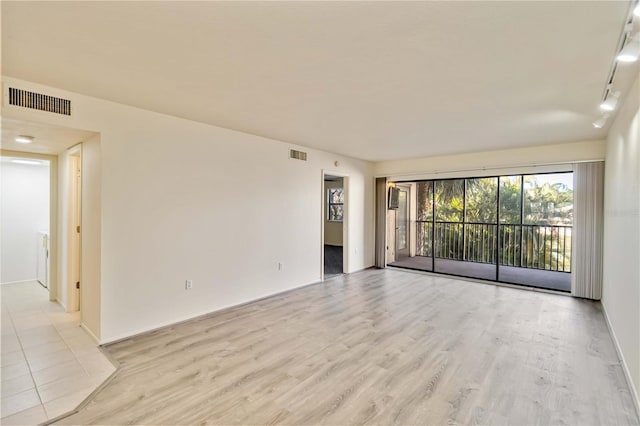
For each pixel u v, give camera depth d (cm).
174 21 175
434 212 661
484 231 705
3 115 253
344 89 277
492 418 203
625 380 249
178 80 259
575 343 316
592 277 466
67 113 283
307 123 387
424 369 264
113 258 315
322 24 178
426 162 641
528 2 156
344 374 255
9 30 184
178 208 365
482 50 208
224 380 245
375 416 204
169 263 358
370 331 345
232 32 187
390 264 729
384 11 165
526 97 294
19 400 220
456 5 159
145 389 233
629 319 253
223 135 411
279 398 223
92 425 195
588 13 165
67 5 160
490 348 304
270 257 479
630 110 268
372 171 713
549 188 627
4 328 348
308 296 480
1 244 538
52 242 446
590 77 248
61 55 217
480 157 577
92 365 268
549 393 231
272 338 325
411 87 272
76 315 390
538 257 646
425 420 200
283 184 498
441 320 380
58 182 441
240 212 434
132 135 326
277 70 240
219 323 366
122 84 267
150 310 343
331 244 1036
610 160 394
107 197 310
